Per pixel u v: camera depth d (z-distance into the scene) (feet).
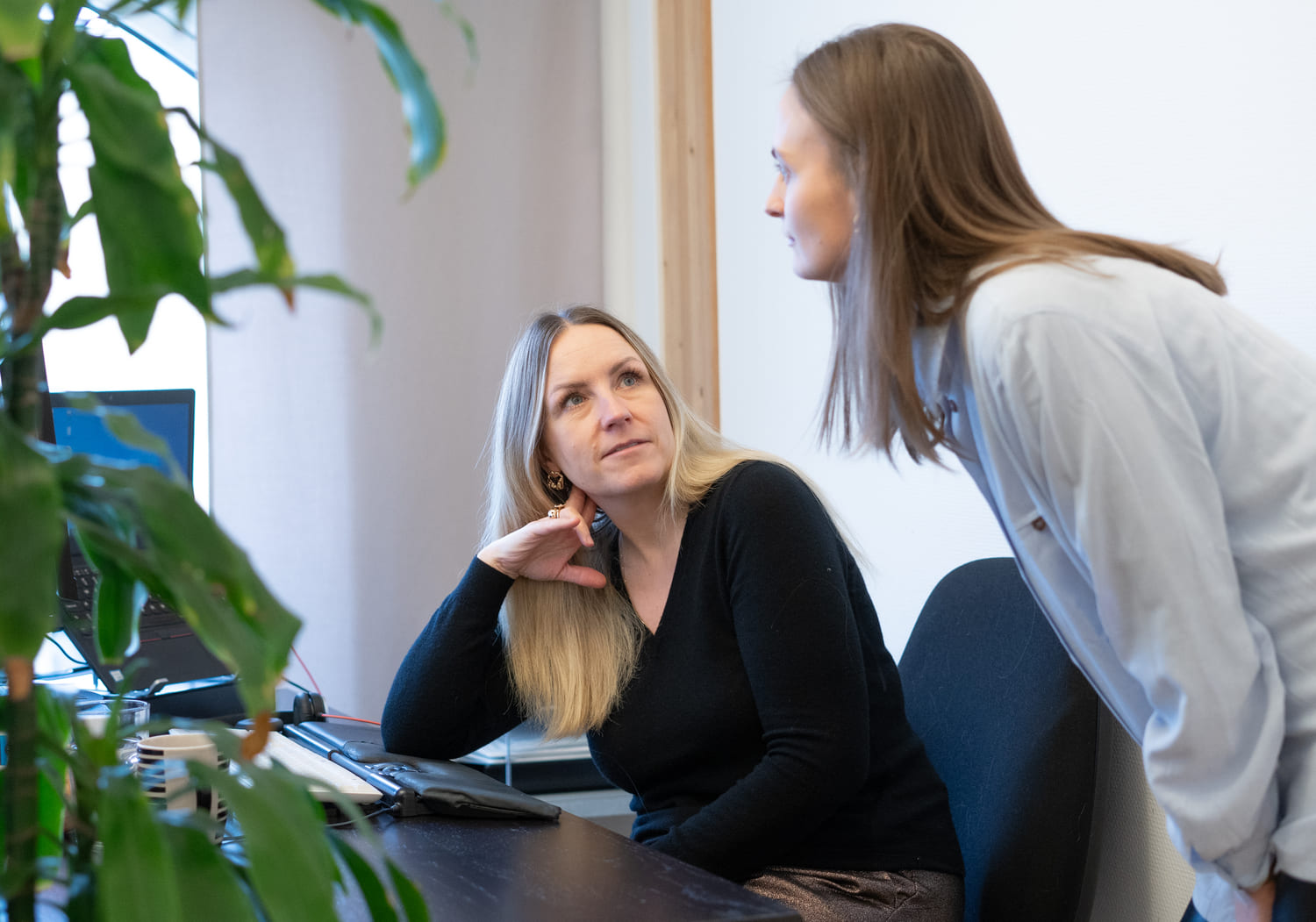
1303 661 3.14
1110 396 3.05
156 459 6.75
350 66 9.87
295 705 5.56
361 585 9.95
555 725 5.03
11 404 1.71
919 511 6.61
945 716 5.23
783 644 4.42
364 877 1.93
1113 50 5.06
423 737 5.00
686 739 4.72
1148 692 3.18
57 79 1.67
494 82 10.34
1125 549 3.06
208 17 9.52
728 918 2.78
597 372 5.07
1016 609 5.01
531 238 10.43
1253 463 3.14
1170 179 4.77
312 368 9.82
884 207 3.46
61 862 1.78
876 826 4.53
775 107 8.05
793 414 7.98
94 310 1.68
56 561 1.48
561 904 2.90
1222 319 3.23
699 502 4.93
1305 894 3.09
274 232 1.74
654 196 9.62
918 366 3.67
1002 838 4.58
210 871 1.62
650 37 9.64
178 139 9.62
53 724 2.05
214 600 1.62
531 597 5.18
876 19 6.88
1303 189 4.16
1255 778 3.10
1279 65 4.24
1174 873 4.73
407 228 10.06
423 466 10.10
